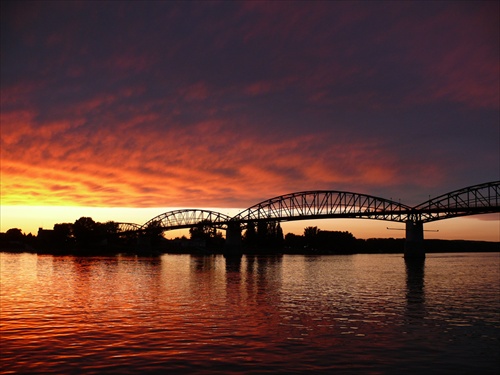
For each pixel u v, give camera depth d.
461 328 34.47
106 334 31.42
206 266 129.50
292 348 27.91
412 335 31.81
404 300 51.62
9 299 50.03
